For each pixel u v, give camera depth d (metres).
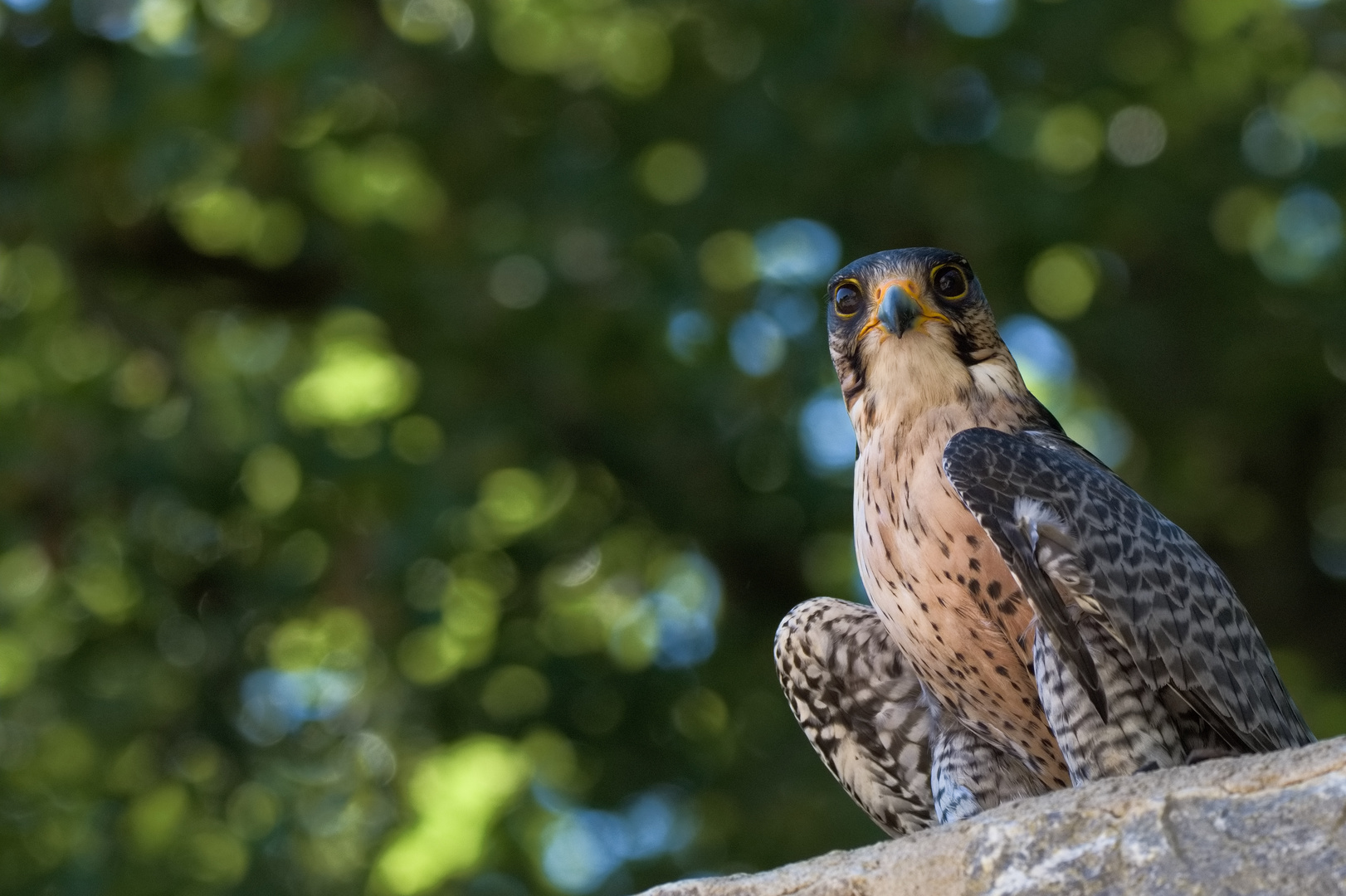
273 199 14.73
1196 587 5.86
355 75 12.77
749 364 12.83
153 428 13.44
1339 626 13.62
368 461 12.79
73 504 13.17
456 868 12.48
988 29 13.08
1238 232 14.29
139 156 13.17
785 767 12.52
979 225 12.65
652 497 13.19
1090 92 13.19
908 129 12.52
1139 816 4.25
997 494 5.80
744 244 13.48
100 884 12.20
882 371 6.52
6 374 14.23
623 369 13.16
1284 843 4.07
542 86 14.34
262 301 15.27
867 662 6.79
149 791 12.74
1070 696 5.55
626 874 12.29
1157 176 13.34
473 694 12.84
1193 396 13.48
